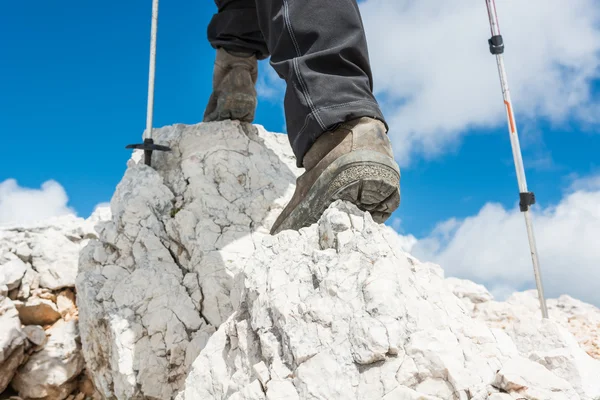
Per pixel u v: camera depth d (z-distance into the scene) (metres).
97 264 2.37
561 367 1.19
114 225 2.41
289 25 1.63
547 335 1.90
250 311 1.41
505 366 1.05
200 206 2.42
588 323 3.01
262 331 1.27
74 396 2.57
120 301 2.17
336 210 1.42
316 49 1.59
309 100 1.55
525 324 2.01
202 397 1.37
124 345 2.03
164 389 1.99
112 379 2.20
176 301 2.13
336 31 1.59
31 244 3.01
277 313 1.26
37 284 2.88
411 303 1.19
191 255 2.29
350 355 1.12
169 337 2.05
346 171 1.45
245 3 2.67
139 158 2.84
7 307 2.64
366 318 1.14
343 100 1.52
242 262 2.20
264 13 1.79
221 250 2.25
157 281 2.20
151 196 2.44
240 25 2.65
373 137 1.49
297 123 1.60
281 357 1.21
